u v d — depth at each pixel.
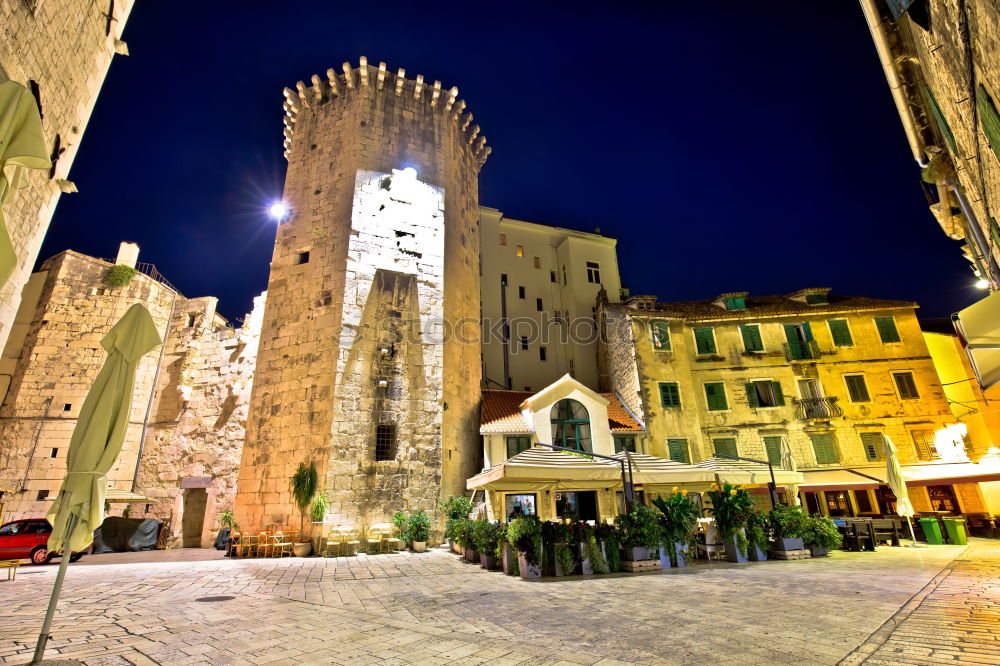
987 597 7.34
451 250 25.06
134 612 7.64
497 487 13.57
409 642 5.86
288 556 16.56
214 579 11.09
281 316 21.80
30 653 5.44
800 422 24.11
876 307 25.70
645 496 21.55
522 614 7.25
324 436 18.89
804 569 11.16
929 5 8.60
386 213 23.17
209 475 25.45
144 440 26.73
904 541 18.34
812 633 5.77
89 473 5.91
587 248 40.50
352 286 21.25
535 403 22.95
